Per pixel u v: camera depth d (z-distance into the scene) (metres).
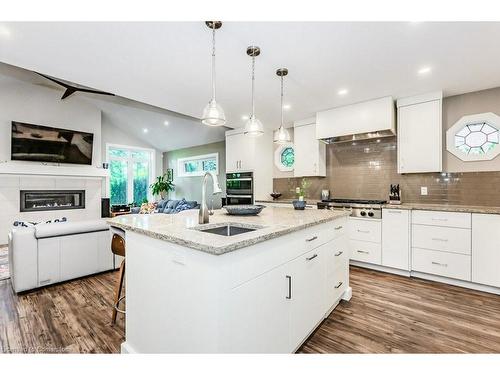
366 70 2.67
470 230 2.79
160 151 8.80
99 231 3.24
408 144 3.43
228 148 5.38
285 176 5.19
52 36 2.04
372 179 4.02
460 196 3.31
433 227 3.01
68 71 2.69
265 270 1.42
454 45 2.20
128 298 1.74
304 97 3.44
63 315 2.26
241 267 1.26
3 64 4.09
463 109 3.32
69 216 6.01
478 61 2.49
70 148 5.91
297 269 1.71
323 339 1.90
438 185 3.46
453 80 2.92
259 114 4.26
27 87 5.44
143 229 1.54
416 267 3.13
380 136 3.72
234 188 5.20
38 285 2.76
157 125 7.11
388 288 2.85
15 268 2.63
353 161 4.22
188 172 8.20
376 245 3.40
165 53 2.32
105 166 6.61
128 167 8.10
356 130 3.64
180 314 1.33
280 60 2.46
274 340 1.48
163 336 1.44
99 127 6.57
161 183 8.14
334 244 2.31
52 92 5.77
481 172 3.19
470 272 2.79
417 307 2.40
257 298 1.36
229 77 2.84
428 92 3.28
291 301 1.65
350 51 2.30
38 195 5.66
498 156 3.09
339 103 3.68
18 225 3.06
